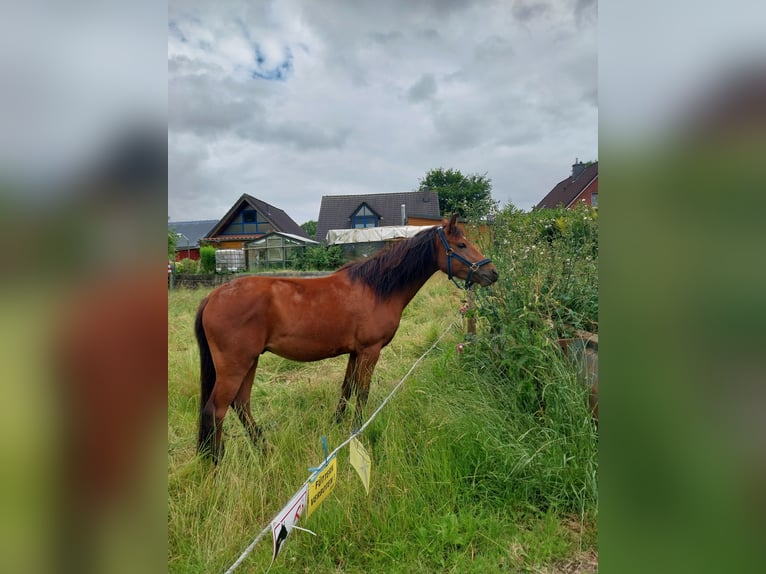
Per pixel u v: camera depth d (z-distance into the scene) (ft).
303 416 9.65
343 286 9.05
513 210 12.37
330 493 6.33
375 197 94.63
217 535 5.73
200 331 8.10
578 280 10.38
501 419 8.09
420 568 5.52
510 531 6.18
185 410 10.67
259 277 8.57
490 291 10.78
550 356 8.73
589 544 5.97
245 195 84.12
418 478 7.02
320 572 5.49
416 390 9.71
